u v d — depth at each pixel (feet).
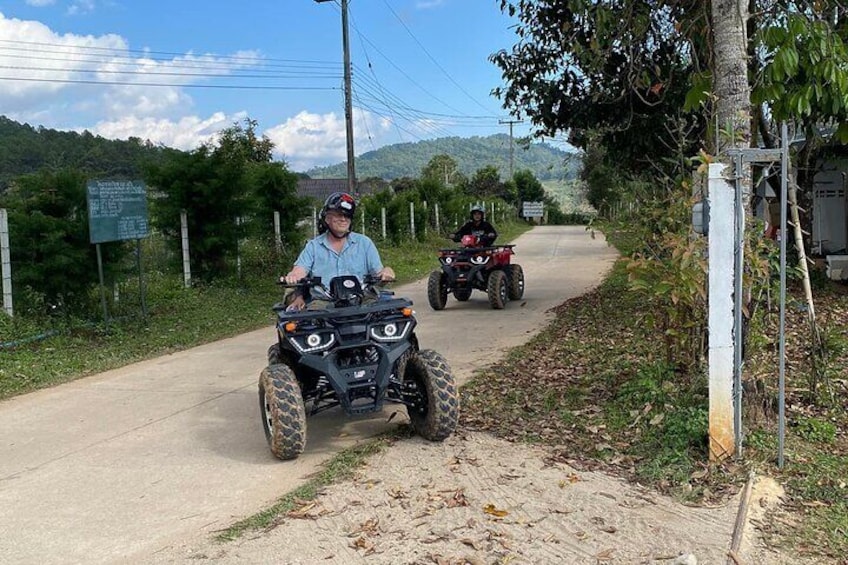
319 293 18.75
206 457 18.37
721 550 12.67
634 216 23.25
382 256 80.53
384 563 12.47
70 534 14.14
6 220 34.91
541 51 38.81
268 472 17.13
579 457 17.16
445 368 18.20
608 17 31.27
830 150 42.88
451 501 14.79
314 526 13.96
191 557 12.97
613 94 38.45
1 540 13.94
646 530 13.47
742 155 15.56
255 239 60.54
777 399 18.84
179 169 50.31
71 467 17.97
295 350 17.57
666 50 35.40
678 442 16.97
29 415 23.09
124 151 94.17
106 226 36.60
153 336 36.83
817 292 43.04
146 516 14.88
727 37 18.78
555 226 184.44
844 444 17.74
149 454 18.75
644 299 37.29
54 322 36.22
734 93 18.74
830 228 49.57
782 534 13.32
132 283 46.85
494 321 37.73
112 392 25.85
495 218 158.81
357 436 19.48
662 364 21.59
